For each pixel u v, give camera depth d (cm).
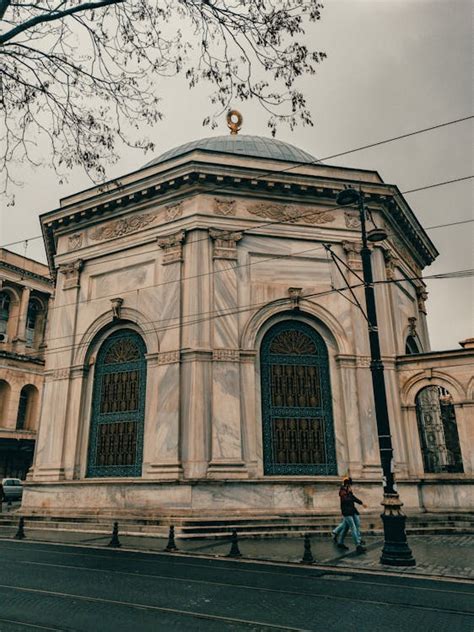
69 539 1400
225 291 1814
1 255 3934
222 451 1622
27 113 857
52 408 1952
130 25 848
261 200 1966
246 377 1748
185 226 1897
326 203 2005
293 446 1742
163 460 1638
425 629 612
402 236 2338
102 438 1873
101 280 2064
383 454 1109
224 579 877
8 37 760
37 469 1877
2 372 3562
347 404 1772
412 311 2405
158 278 1911
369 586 834
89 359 1991
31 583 838
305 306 1883
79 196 2197
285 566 1012
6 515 1786
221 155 1998
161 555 1142
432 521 1571
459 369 1784
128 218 2055
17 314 3966
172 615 659
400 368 1875
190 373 1714
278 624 626
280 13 857
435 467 1909
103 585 827
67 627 605
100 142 909
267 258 1917
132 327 1945
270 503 1602
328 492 1652
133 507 1627
